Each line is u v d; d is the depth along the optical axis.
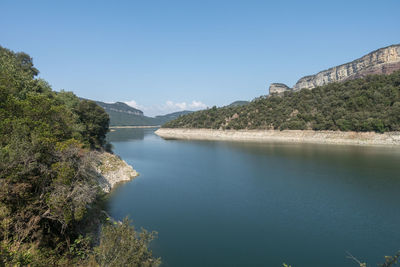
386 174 41.78
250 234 21.94
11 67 29.34
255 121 132.88
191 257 18.31
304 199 30.83
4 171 12.29
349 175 41.84
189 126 175.88
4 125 13.70
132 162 58.53
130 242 11.70
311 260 18.05
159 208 28.09
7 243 10.63
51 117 18.06
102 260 11.28
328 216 25.66
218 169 50.22
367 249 19.47
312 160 56.25
